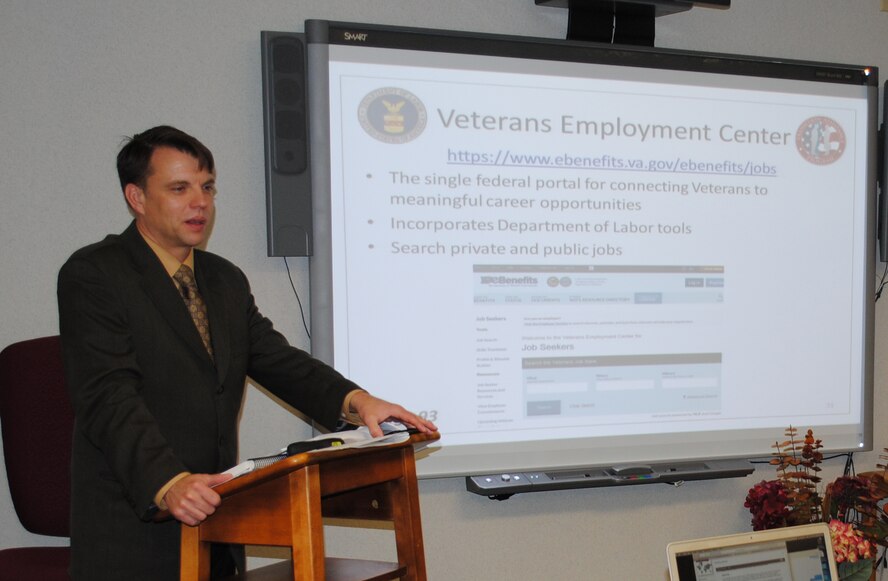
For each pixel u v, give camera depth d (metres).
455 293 2.75
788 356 3.12
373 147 2.67
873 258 3.22
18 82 2.42
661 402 2.96
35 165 2.43
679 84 3.00
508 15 2.89
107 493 1.65
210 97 2.57
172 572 1.68
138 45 2.51
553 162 2.86
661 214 2.98
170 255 1.80
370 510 1.63
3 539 2.43
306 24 2.60
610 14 2.93
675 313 2.99
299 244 2.56
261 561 2.58
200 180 1.74
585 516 2.96
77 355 1.59
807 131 3.16
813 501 2.82
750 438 3.06
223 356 1.77
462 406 2.75
